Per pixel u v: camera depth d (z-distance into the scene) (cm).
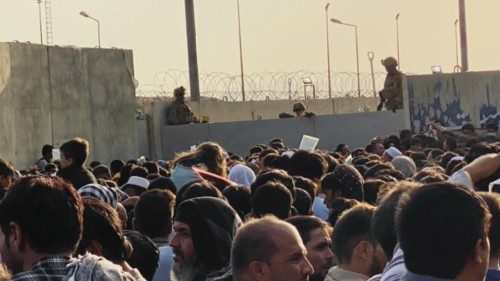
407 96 3188
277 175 942
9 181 1282
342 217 654
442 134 2722
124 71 3306
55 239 516
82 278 502
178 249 678
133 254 714
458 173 739
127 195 1312
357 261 645
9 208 516
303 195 948
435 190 424
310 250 689
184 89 3344
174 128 3278
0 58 2802
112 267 511
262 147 2081
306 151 1220
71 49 3130
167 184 1105
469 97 3209
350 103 5044
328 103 4809
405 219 423
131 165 1591
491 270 499
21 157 2877
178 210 679
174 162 1228
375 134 3194
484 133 3142
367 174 1327
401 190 564
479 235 417
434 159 1819
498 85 3222
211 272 659
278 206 805
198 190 816
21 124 2886
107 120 3244
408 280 422
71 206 521
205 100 4059
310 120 3191
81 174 1227
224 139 3225
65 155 1226
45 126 2995
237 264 550
